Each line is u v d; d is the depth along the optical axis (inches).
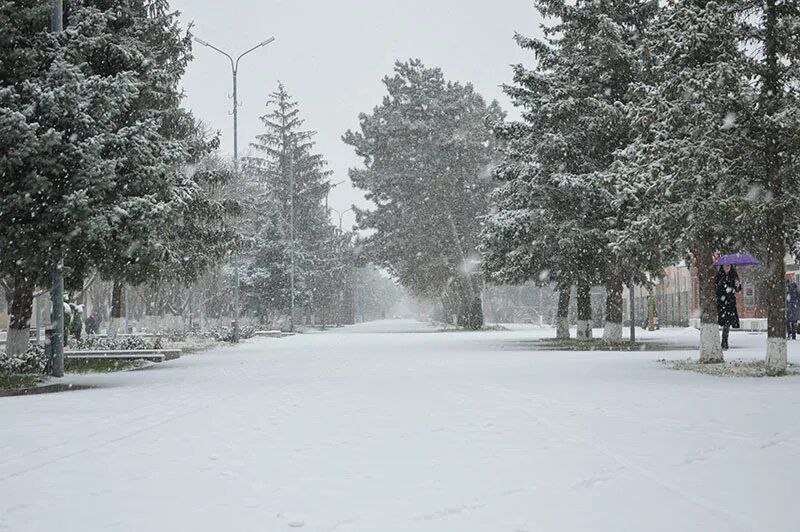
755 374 674.8
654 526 215.0
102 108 709.9
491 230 1289.4
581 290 1437.0
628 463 299.4
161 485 270.8
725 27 690.8
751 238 786.2
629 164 808.9
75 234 666.2
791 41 690.2
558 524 218.2
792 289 1245.7
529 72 1255.5
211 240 1283.2
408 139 2500.0
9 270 702.5
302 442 355.6
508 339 1616.6
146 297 2162.9
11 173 655.1
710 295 812.0
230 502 246.8
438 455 319.9
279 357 1071.0
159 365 957.8
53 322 778.2
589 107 1203.2
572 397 521.0
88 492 261.1
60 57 714.8
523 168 1259.8
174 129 1254.3
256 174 3029.0
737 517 222.8
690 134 706.2
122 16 962.7
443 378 679.7
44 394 613.3
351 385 629.6
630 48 1148.5
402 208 2561.5
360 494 255.4
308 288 2874.0
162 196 760.3
